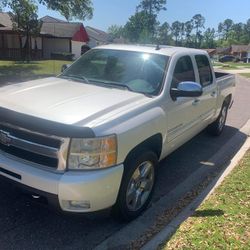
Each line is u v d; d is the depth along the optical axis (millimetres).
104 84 5117
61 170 3682
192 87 4980
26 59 34875
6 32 37438
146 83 5031
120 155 3863
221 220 4273
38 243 3873
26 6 30359
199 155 7012
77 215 3783
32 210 4441
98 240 3998
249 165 6277
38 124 3695
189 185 5586
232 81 8430
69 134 3605
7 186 4000
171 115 5012
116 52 5652
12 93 4527
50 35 42344
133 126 4051
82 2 27688
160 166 6309
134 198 4348
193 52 6250
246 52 109812
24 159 3863
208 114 6891
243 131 9164
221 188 5223
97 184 3680
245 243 3812
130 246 3912
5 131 3943
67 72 5754
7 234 3971
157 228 4270
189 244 3785
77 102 4234
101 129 3729
